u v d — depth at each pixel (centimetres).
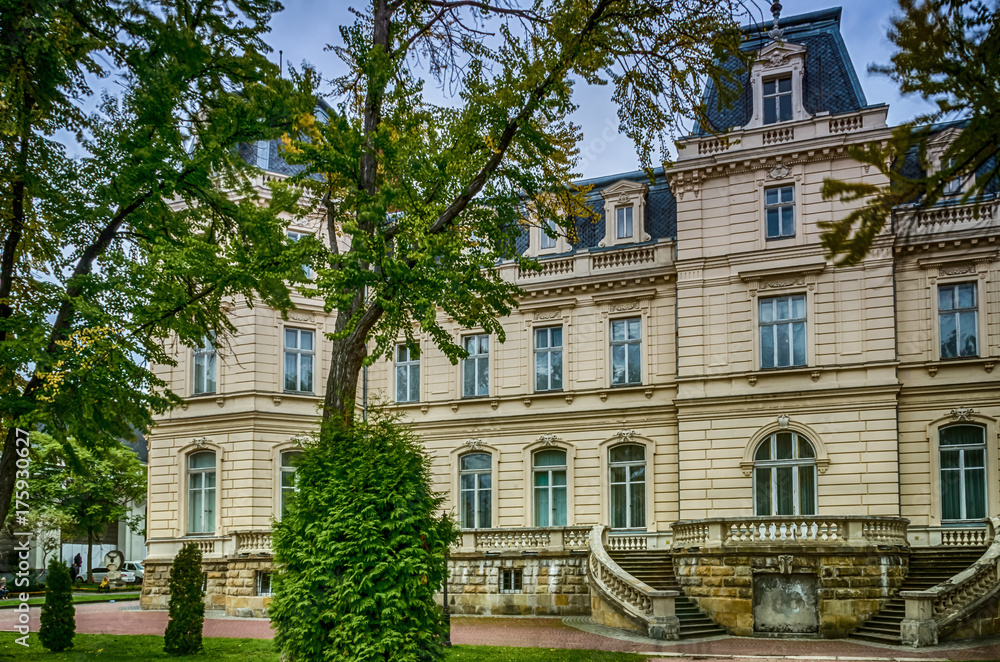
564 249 3312
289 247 1603
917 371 2728
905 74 805
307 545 1289
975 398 2664
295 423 3178
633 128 1667
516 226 1833
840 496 2695
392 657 1214
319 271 1546
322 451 1359
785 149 2842
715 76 1645
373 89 1642
